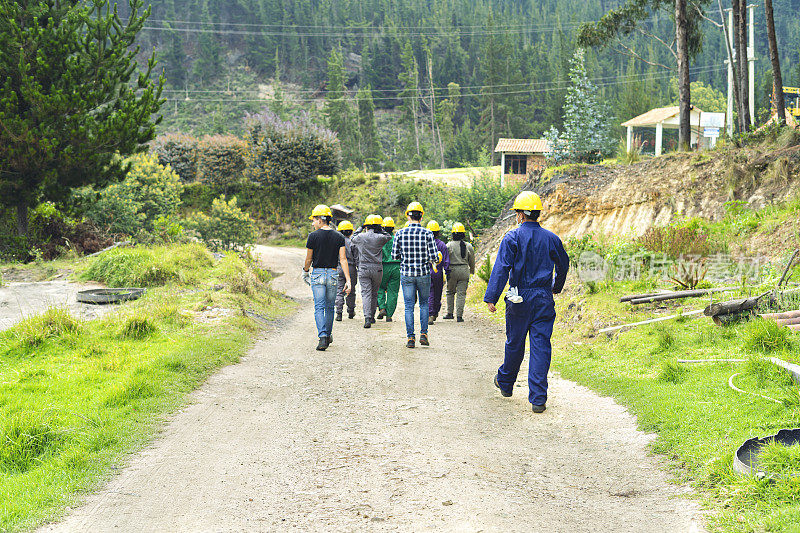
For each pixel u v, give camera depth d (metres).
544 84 113.25
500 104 101.12
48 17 17.72
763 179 15.39
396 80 148.50
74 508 3.70
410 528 3.41
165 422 5.42
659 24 144.25
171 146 53.09
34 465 4.38
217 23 175.62
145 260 13.52
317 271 8.82
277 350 8.77
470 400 6.23
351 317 12.50
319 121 127.38
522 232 5.86
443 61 142.88
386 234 11.20
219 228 32.12
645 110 62.44
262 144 49.31
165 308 9.91
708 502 3.50
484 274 15.55
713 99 99.31
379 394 6.46
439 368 7.73
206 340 8.52
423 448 4.78
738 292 9.10
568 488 3.97
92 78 17.84
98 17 17.59
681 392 5.51
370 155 109.06
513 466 4.39
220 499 3.83
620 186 19.16
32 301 11.27
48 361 7.27
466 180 47.81
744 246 11.48
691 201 16.94
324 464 4.44
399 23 171.50
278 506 3.73
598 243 13.26
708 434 4.43
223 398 6.23
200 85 156.25
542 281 5.82
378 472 4.27
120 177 18.77
